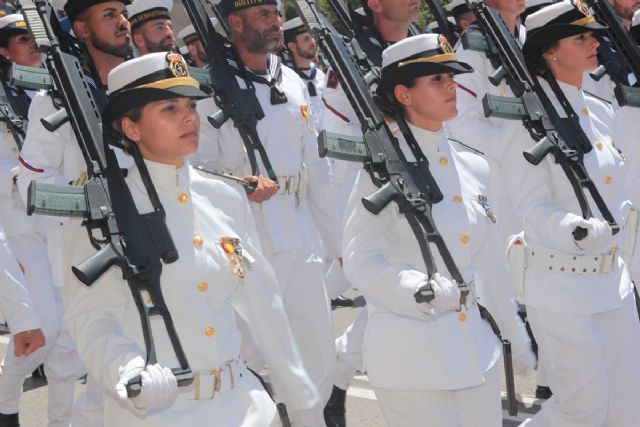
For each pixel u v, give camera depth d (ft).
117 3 38.65
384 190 31.83
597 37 49.47
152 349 26.84
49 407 47.39
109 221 27.45
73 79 29.91
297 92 46.91
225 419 28.43
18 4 30.91
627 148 43.42
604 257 38.01
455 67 32.76
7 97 48.88
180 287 28.27
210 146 44.93
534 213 37.68
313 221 47.44
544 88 39.73
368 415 50.96
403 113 33.63
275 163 45.37
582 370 38.14
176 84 28.14
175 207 28.86
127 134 28.66
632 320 39.17
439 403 32.73
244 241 30.50
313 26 35.37
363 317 48.34
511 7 51.55
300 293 45.42
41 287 46.65
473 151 35.45
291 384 31.89
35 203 26.63
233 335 29.37
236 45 45.96
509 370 37.52
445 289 30.42
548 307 38.14
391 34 49.70
